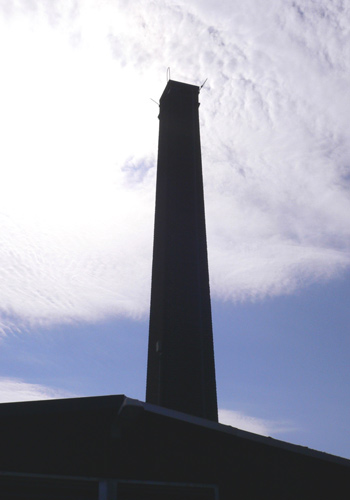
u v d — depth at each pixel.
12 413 7.58
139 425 8.63
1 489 7.36
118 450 8.27
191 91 23.44
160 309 17.42
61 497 7.65
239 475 9.00
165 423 8.85
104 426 8.34
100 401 8.04
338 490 9.70
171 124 22.06
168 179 20.45
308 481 9.50
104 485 7.92
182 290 17.91
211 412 16.08
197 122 22.91
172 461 8.60
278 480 9.27
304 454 9.65
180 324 17.17
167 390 15.79
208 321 17.88
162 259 18.42
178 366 16.34
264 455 9.41
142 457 8.41
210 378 16.66
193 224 19.70
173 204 19.80
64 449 7.91
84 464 7.94
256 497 8.93
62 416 8.13
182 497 8.47
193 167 21.19
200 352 16.95
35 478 7.59
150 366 17.14
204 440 9.04
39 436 7.84
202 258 19.14
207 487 8.67
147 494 8.24
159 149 22.62
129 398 8.02
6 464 7.45
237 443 9.30
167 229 19.08
